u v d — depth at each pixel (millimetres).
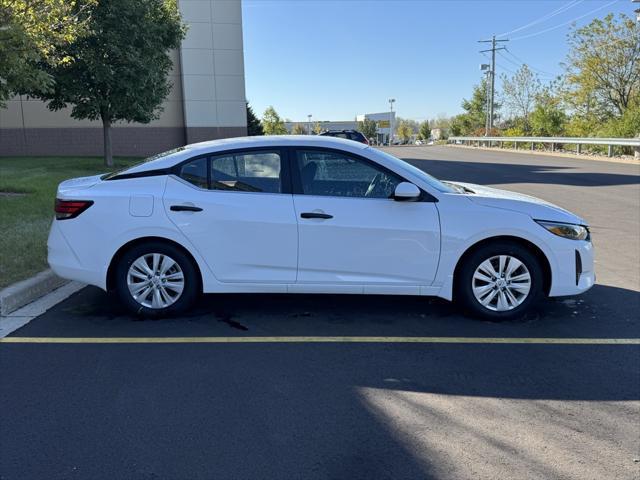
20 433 3160
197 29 27781
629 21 32562
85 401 3535
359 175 4953
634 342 4570
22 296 5414
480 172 19625
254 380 3855
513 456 2971
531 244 4949
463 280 4992
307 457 2953
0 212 9422
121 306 5414
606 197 12734
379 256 4863
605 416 3402
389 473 2822
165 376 3908
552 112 37406
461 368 4074
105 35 17094
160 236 4879
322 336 4680
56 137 27438
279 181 4934
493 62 53438
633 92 33812
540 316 5180
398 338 4645
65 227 4945
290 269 4898
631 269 6824
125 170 5102
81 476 2775
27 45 8945
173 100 28453
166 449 3010
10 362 4121
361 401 3568
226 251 4879
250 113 38656
